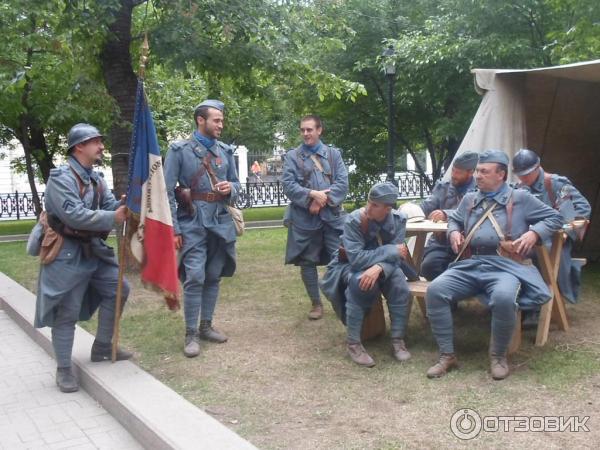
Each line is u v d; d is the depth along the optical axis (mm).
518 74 6480
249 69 8875
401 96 15031
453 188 5469
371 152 17406
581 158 7762
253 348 4961
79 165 4320
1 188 29219
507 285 3975
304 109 15273
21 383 4699
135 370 4441
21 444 3666
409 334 5129
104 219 4227
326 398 3902
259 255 9992
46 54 9461
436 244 5445
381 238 4531
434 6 15445
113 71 8375
